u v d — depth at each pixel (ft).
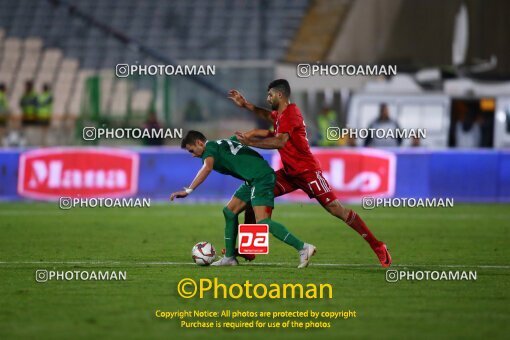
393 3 330.95
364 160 235.61
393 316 89.40
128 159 237.25
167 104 292.40
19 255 134.62
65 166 238.07
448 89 288.30
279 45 353.10
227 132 303.07
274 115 122.72
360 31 335.88
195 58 355.36
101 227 177.88
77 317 87.66
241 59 352.28
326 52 343.67
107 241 153.79
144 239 157.17
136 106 309.83
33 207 223.51
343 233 170.19
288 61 303.07
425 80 293.64
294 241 116.98
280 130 115.55
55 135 294.05
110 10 372.38
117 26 366.84
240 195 120.47
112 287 104.58
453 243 154.71
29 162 239.91
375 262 128.06
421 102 284.41
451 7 322.55
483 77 307.37
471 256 136.87
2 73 346.95
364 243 153.69
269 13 363.97
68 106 337.31
